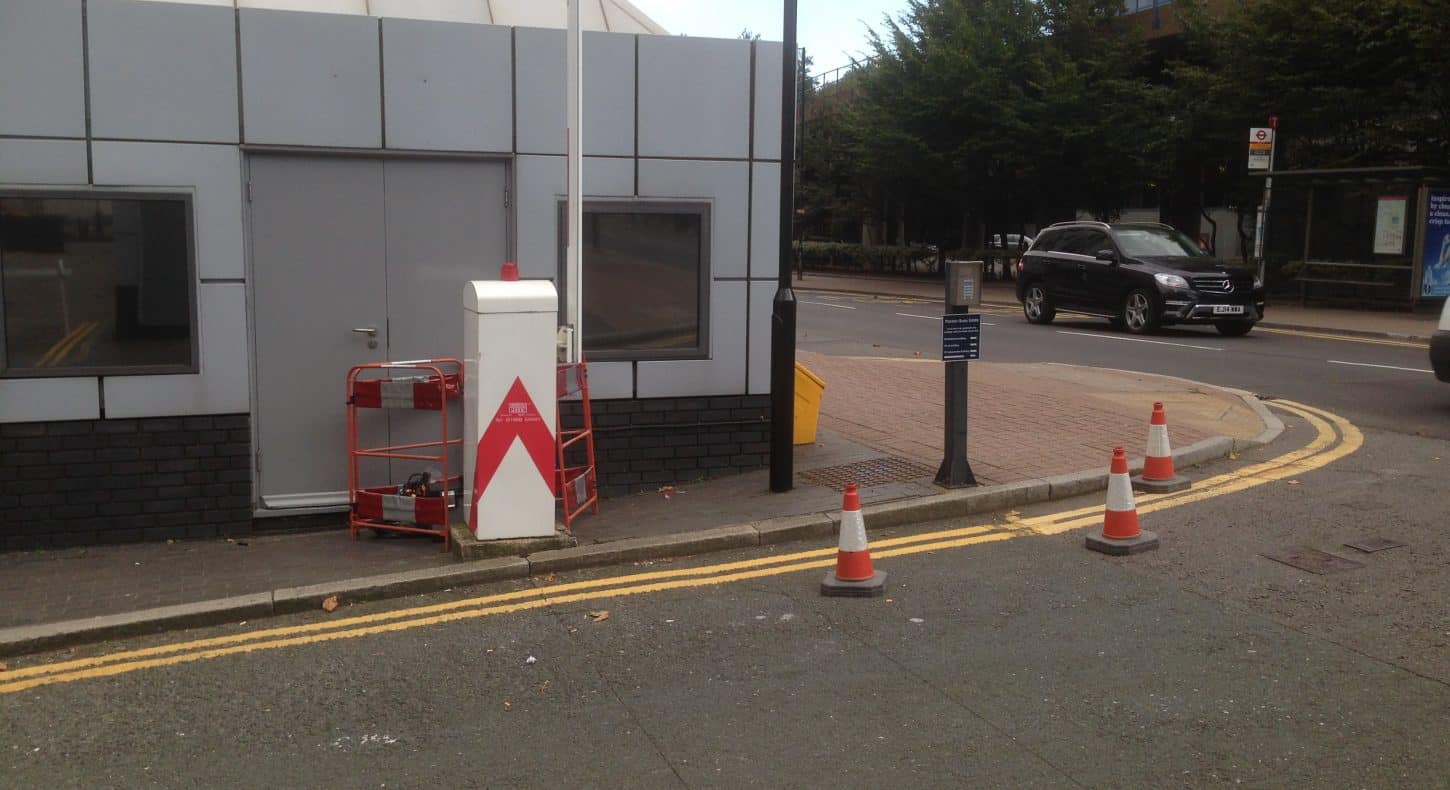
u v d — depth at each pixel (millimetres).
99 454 7535
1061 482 8195
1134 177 30609
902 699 4832
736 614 5934
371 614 6133
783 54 7832
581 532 7340
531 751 4418
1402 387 13312
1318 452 9531
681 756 4348
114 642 5816
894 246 42969
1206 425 10453
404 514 7539
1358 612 5789
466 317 7098
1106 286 20438
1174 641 5441
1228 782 4090
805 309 27156
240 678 5238
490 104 8008
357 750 4469
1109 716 4637
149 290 7527
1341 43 23328
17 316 7328
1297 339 18906
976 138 31859
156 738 4621
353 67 7734
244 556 7285
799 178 43375
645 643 5555
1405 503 7812
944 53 31547
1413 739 4402
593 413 8461
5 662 5562
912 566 6688
